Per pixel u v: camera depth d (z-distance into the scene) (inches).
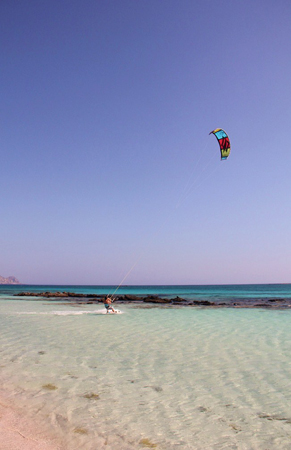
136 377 349.7
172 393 305.1
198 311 1140.5
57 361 405.7
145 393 303.3
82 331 655.8
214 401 287.3
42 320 836.0
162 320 866.8
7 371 358.3
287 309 1223.5
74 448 203.0
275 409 272.1
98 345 512.4
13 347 486.9
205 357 440.5
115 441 214.5
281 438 224.4
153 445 211.2
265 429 237.5
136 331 666.2
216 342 550.6
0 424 229.6
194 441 218.1
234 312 1103.0
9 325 735.1
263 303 1576.0
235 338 591.5
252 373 368.5
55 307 1262.3
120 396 294.4
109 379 340.5
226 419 252.5
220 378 350.3
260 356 448.5
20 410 256.8
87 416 250.8
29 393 294.0
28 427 228.4
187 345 522.3
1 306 1295.5
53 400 279.7
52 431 224.4
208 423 245.3
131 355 446.9
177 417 254.2
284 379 347.6
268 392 310.2
